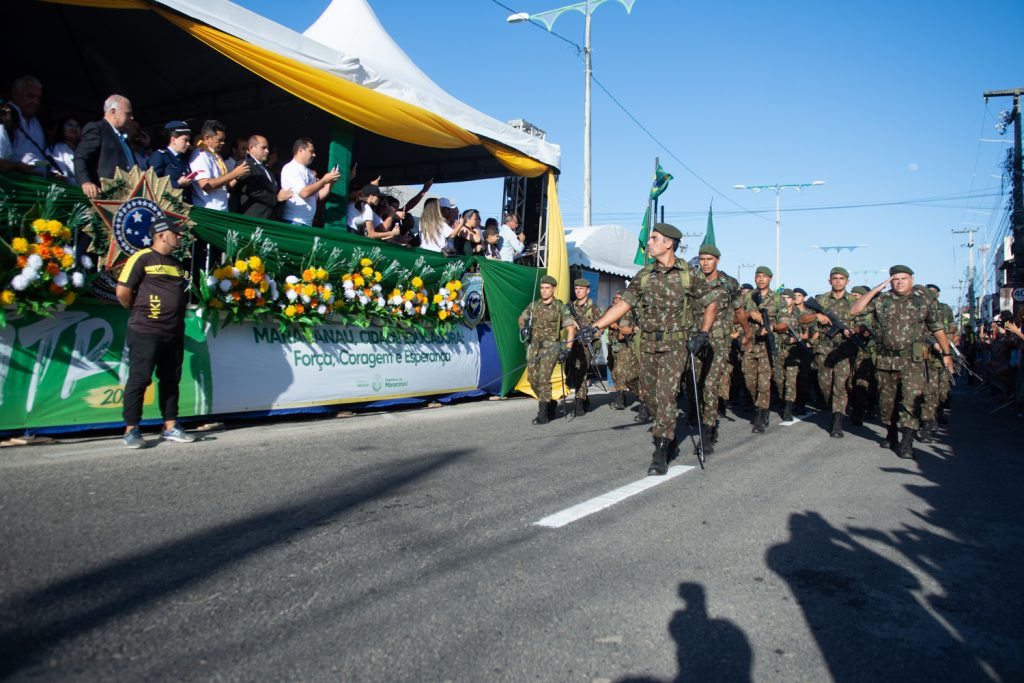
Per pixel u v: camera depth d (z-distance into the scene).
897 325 7.28
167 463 5.14
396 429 7.40
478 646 2.63
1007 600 3.34
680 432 8.18
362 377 8.39
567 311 8.79
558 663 2.54
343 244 7.96
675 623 2.92
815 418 10.52
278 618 2.76
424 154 13.00
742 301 8.31
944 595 3.37
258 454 5.68
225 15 6.98
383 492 4.70
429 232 10.60
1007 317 14.27
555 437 7.40
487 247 11.62
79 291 5.68
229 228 6.75
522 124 12.72
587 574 3.40
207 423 7.00
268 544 3.57
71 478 4.53
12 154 5.85
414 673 2.42
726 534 4.14
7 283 5.25
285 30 7.50
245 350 7.04
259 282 6.86
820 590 3.36
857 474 6.13
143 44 9.06
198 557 3.33
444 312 9.45
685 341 5.76
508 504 4.55
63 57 9.60
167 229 5.65
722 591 3.29
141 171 6.33
